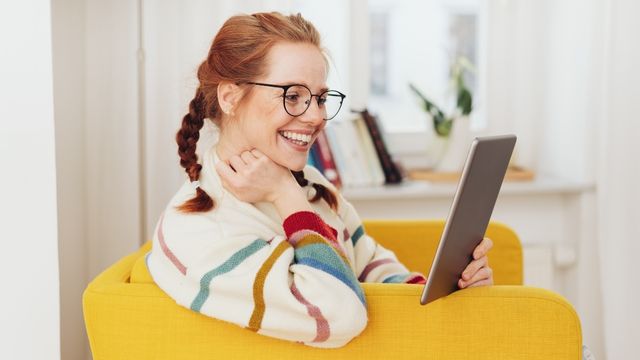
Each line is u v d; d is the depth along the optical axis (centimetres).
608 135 243
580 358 126
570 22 255
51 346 146
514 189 246
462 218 120
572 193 258
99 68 224
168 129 229
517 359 126
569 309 125
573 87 255
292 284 123
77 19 213
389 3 272
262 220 135
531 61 269
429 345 127
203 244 126
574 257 258
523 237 262
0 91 140
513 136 124
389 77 276
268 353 128
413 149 274
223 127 141
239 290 122
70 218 210
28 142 141
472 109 257
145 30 226
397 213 252
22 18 139
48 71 141
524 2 267
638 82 240
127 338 129
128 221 228
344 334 121
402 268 168
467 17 277
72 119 210
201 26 227
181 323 129
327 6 253
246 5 229
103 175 227
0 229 142
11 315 144
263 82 133
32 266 144
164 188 230
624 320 246
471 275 131
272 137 134
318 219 133
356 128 248
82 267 222
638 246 244
